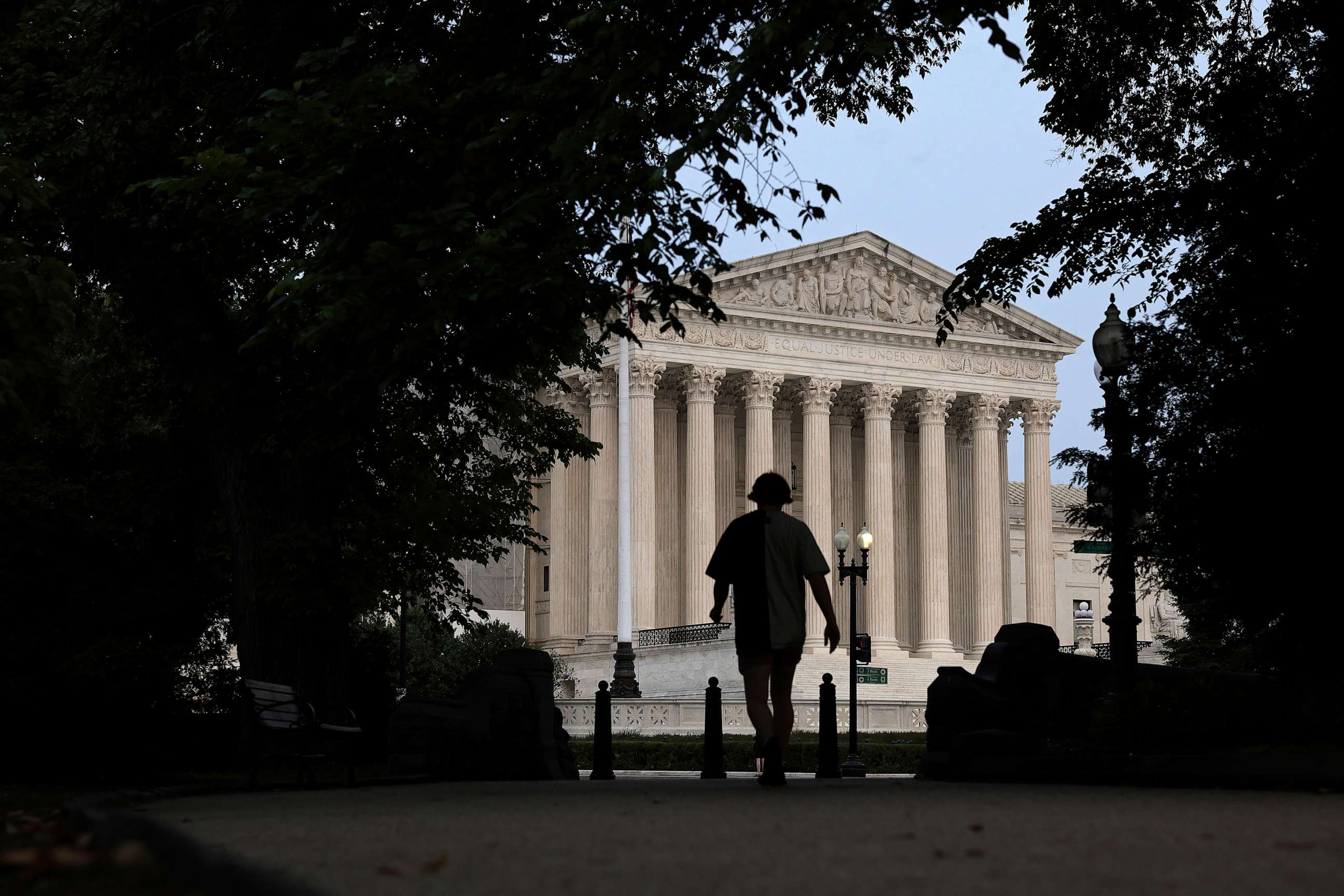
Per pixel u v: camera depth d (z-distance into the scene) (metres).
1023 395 98.00
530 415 31.59
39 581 23.92
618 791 13.92
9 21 23.11
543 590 91.94
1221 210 20.42
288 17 21.39
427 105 18.62
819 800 11.12
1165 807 9.78
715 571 14.38
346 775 22.17
